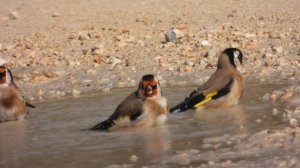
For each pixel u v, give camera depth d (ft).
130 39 75.20
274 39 71.10
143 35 78.07
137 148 35.24
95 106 48.32
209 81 45.96
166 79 58.03
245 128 37.60
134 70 62.90
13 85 46.78
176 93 50.98
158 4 97.50
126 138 37.76
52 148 36.83
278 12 89.15
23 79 62.90
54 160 34.32
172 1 98.78
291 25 79.10
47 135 40.16
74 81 60.54
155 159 32.71
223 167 29.99
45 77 62.44
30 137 40.11
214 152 32.73
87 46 74.74
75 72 64.08
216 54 65.72
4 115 45.57
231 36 73.77
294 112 40.52
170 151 34.01
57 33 83.25
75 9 96.07
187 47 69.72
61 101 51.75
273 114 40.83
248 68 59.26
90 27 84.99
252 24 81.56
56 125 42.96
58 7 97.25
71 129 41.29
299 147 31.96
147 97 40.40
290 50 65.62
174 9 94.48
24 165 33.91
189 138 36.52
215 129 38.22
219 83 45.39
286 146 32.35
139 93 40.65
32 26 88.28
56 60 69.15
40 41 79.36
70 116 45.42
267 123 38.37
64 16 92.53
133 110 40.06
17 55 72.59
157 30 80.84
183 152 33.24
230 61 46.78
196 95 45.19
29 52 73.36
